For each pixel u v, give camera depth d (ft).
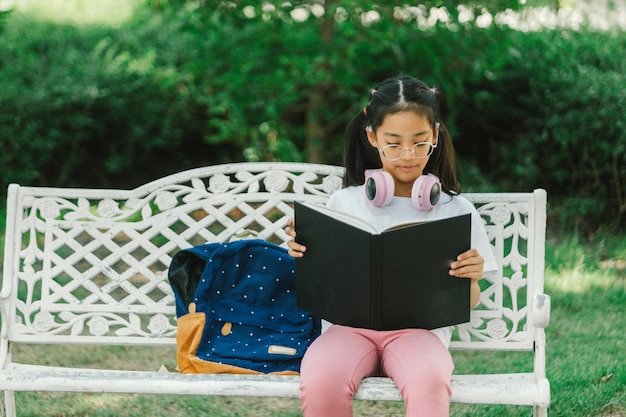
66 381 10.07
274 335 10.93
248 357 10.63
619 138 22.34
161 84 25.50
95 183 26.84
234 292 11.15
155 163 27.50
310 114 23.76
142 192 11.97
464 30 21.52
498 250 11.32
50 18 27.61
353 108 23.59
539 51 23.88
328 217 9.81
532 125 24.44
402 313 9.71
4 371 10.30
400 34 21.84
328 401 9.57
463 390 9.68
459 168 24.94
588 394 13.15
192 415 13.25
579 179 23.89
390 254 9.49
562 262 20.01
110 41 26.21
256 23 21.85
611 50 23.34
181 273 11.27
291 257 11.22
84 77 24.84
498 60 22.02
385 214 10.80
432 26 21.84
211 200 11.97
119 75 25.23
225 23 22.06
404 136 10.30
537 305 10.02
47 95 24.40
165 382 10.00
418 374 9.50
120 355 15.99
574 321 16.83
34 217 11.80
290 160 23.88
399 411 13.52
